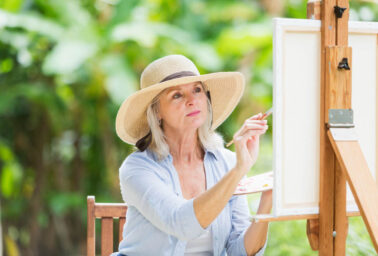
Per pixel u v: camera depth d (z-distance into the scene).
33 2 8.88
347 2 2.55
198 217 2.60
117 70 8.21
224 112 3.34
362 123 2.66
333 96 2.53
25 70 9.88
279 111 2.51
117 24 8.68
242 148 2.57
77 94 9.88
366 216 2.39
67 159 10.95
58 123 10.21
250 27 8.73
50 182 10.85
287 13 9.48
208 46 8.77
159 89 2.96
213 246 3.09
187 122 3.00
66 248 10.62
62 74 9.11
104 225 3.52
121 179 3.03
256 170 6.98
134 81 8.34
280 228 4.95
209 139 3.24
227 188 2.57
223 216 3.15
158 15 9.38
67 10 8.80
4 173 9.95
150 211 2.80
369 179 2.47
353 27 2.61
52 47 9.64
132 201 2.96
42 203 10.49
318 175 2.61
